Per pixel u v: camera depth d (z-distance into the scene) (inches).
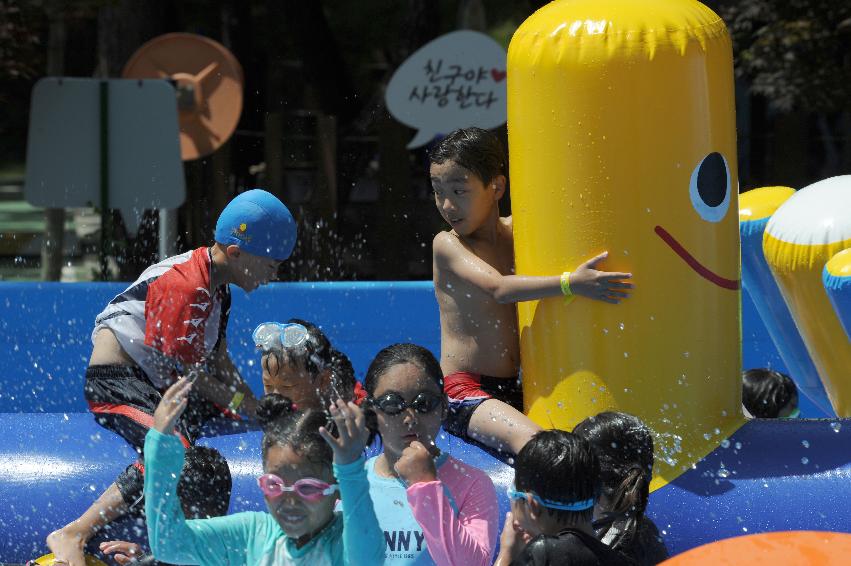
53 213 861.2
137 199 611.2
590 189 361.4
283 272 853.2
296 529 284.0
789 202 410.9
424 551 295.3
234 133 959.0
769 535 197.6
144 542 361.7
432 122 797.9
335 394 353.1
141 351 390.0
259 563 288.7
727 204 373.7
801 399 566.3
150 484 283.0
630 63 355.9
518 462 279.9
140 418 380.5
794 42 797.9
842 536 195.8
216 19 1091.3
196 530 289.0
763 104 962.7
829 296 373.1
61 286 553.9
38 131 606.2
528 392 382.9
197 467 330.3
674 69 358.0
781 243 402.9
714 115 367.2
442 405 311.1
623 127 357.7
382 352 313.7
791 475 362.9
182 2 1069.8
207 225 867.4
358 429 271.3
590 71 357.1
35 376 555.8
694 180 363.6
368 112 1001.5
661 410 366.6
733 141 380.2
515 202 380.2
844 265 366.9
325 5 1259.8
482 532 295.4
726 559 190.2
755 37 850.8
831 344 404.2
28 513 377.1
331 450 283.7
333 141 848.3
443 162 375.9
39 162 606.9
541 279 363.9
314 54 1019.3
